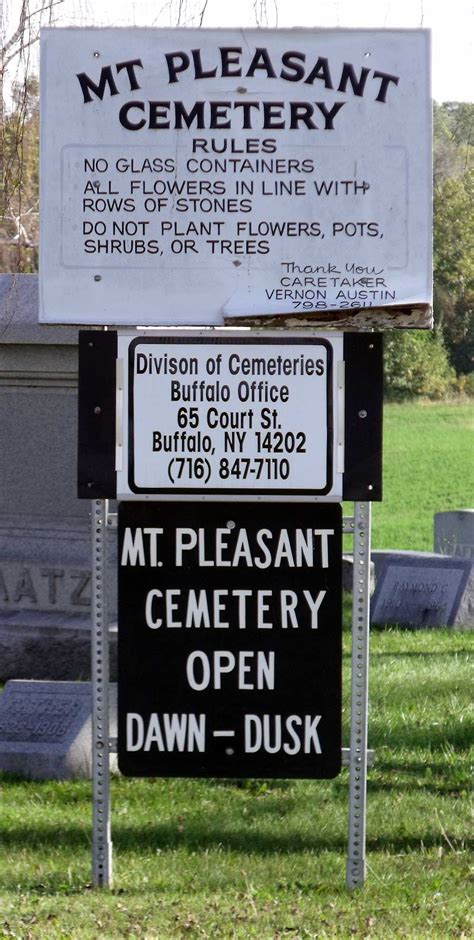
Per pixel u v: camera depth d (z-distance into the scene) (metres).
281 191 6.46
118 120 6.46
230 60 6.43
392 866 7.04
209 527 6.34
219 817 8.12
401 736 10.10
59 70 6.45
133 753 6.36
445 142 38.66
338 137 6.45
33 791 8.74
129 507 6.34
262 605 6.33
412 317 6.48
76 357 12.26
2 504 12.51
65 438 12.38
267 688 6.33
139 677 6.35
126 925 5.90
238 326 6.55
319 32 6.40
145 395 6.33
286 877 6.91
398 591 16.86
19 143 13.26
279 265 6.48
